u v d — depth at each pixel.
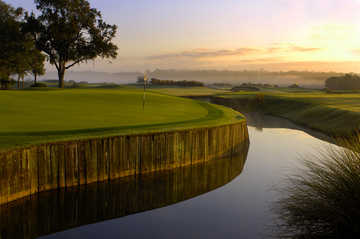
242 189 11.53
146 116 17.88
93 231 7.81
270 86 168.12
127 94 31.59
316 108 38.06
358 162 5.61
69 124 13.47
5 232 7.58
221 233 7.71
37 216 8.46
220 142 16.83
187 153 14.38
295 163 15.31
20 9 49.69
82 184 10.62
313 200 5.93
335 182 5.74
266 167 15.02
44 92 29.22
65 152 10.10
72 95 27.55
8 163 8.59
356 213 5.26
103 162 11.13
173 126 14.74
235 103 61.81
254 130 29.55
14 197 8.83
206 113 22.38
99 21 47.62
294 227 6.36
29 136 10.45
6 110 16.84
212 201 10.26
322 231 5.86
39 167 9.52
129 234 7.64
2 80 54.56
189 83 142.38
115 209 9.27
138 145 12.27
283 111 48.28
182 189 11.42
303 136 25.47
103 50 46.78
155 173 12.88
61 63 47.66
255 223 8.27
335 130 26.11
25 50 46.25
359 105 39.16
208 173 13.78
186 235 7.51
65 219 8.44
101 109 19.88
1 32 45.44
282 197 10.25
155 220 8.61
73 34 44.12
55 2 42.94
